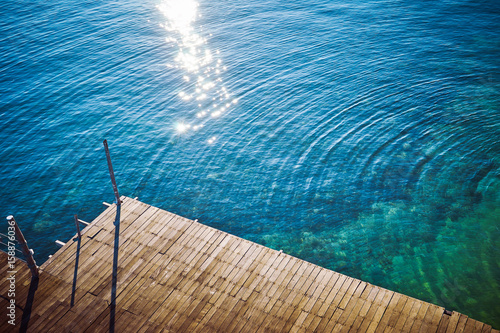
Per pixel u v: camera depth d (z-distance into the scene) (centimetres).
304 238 2694
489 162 3164
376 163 3206
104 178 3178
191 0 6016
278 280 1984
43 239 2719
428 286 2362
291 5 5822
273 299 1894
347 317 1802
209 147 3434
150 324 1797
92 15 5591
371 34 5019
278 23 5344
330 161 3241
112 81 4278
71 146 3469
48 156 3369
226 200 2969
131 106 3928
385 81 4166
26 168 3253
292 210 2880
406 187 3003
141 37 5081
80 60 4622
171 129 3641
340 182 3066
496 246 2566
